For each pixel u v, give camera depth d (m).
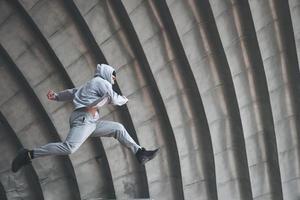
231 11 23.58
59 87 24.05
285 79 25.22
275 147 26.05
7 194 25.70
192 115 25.53
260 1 23.55
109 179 26.05
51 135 25.20
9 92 24.14
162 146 25.83
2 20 22.34
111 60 23.47
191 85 24.84
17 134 24.66
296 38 24.19
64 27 22.80
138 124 25.02
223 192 26.25
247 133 25.84
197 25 23.62
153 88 24.67
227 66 24.36
